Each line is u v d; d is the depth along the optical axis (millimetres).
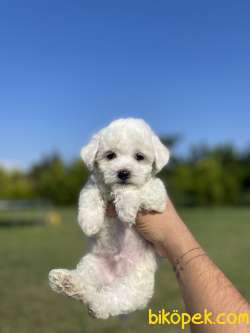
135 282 304
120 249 318
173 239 280
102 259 323
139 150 342
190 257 265
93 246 326
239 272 1048
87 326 679
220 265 1144
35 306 785
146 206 294
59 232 2057
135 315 708
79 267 319
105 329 658
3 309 769
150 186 313
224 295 242
